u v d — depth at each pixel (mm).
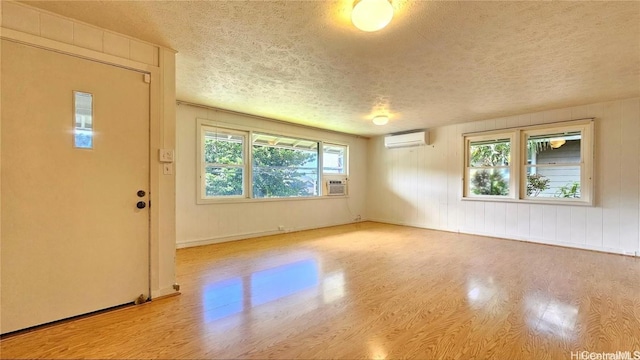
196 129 4348
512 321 2037
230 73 3031
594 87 3404
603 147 4055
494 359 1608
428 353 1667
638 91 3539
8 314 1826
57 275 1990
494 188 5191
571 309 2221
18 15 1851
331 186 6398
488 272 3131
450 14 1934
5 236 1820
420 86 3402
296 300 2400
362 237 5109
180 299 2416
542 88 3443
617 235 3955
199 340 1795
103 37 2162
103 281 2174
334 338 1825
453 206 5691
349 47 2434
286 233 5480
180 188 4207
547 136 4609
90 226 2117
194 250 4098
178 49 2484
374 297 2463
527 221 4754
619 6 1828
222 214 4648
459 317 2102
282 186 5562
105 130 2172
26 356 1629
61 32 1993
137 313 2148
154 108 2402
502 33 2182
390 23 2047
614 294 2506
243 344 1756
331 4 1849
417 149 6297
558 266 3355
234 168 4844
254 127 5012
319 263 3479
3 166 1813
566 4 1818
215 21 2057
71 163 2037
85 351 1677
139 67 2326
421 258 3707
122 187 2254
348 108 4445
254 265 3389
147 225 2375
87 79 2094
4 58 1811
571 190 4375
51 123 1964
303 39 2305
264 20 2037
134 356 1632
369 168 7258
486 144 5301
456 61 2693
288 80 3230
